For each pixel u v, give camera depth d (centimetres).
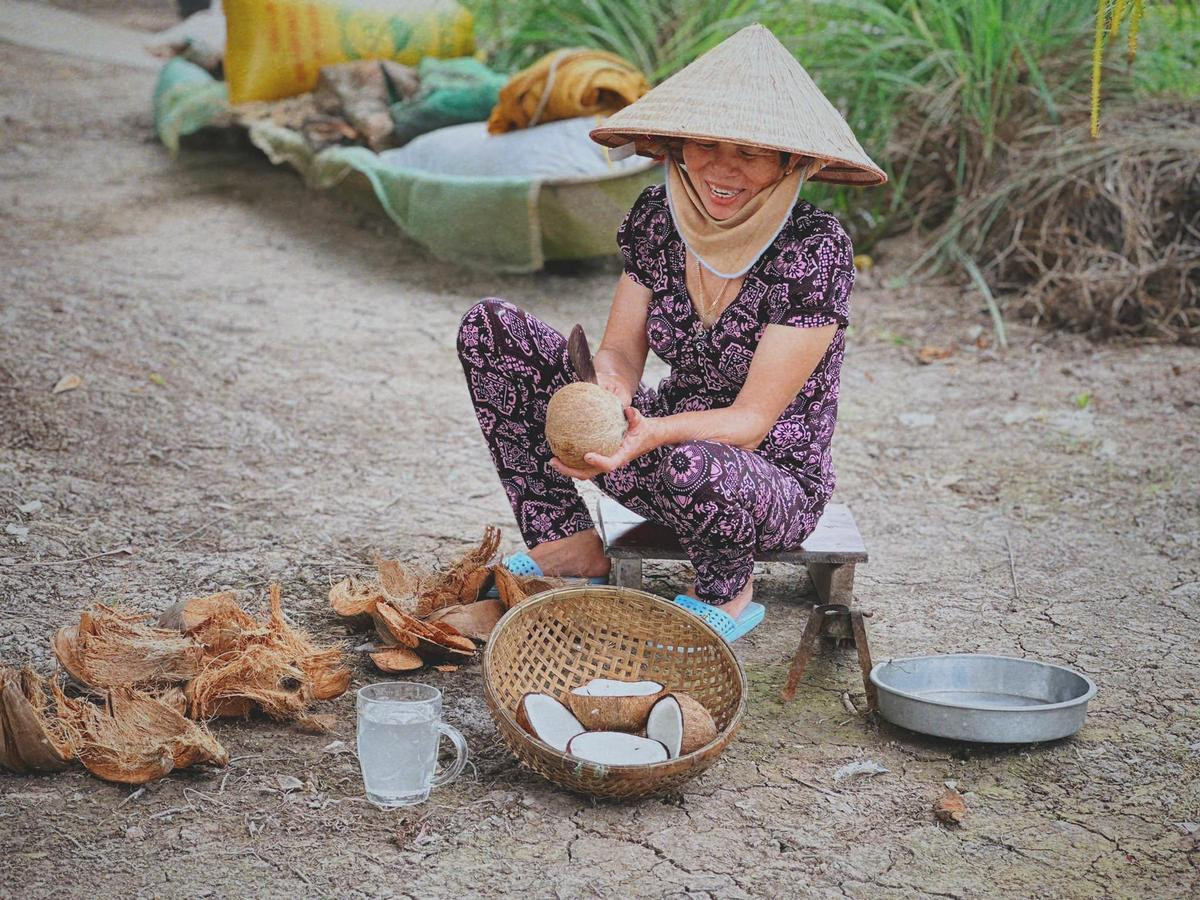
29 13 1226
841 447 444
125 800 233
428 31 731
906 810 242
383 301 581
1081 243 569
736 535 277
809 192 673
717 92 261
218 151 799
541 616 267
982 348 543
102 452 397
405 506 382
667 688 267
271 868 217
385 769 232
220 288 575
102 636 264
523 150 571
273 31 711
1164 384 495
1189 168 561
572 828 232
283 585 325
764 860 225
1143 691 289
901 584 343
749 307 276
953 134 641
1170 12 673
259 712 265
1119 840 234
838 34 658
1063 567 355
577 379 291
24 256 583
